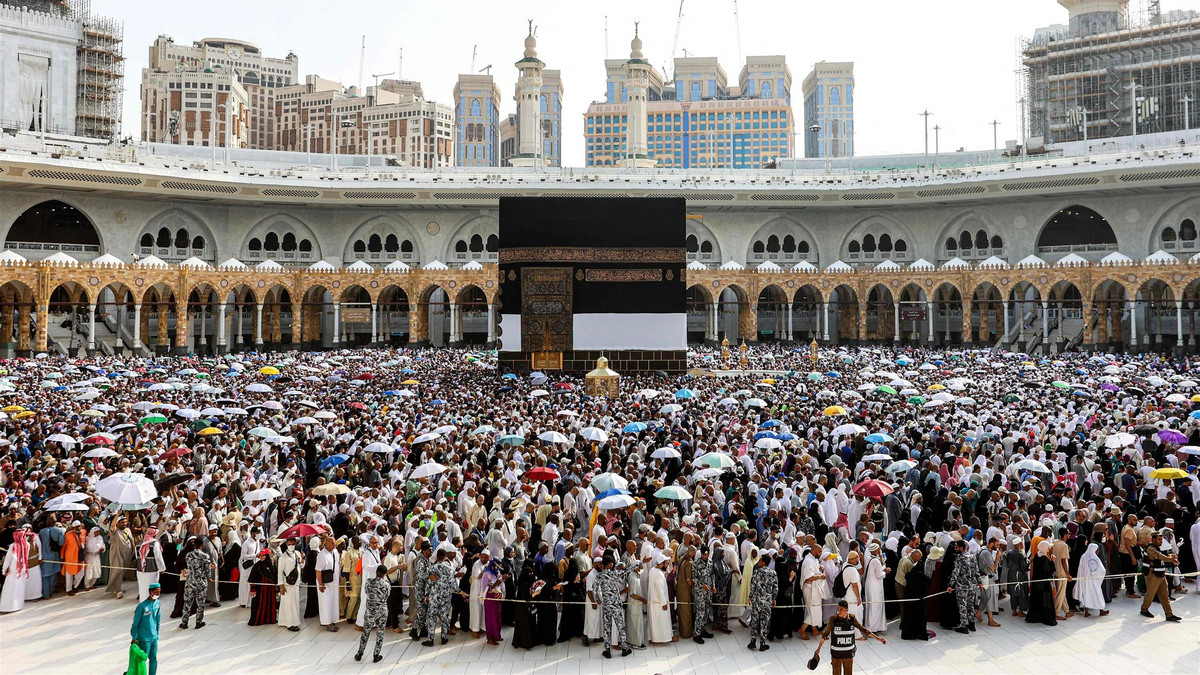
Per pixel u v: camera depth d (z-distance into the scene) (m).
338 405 32.38
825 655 13.77
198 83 182.38
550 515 16.77
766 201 85.19
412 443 23.12
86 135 96.94
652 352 53.25
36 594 16.31
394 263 74.94
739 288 81.44
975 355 57.09
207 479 19.53
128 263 71.38
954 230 86.94
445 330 87.62
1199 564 16.52
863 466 20.55
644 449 22.77
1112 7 104.19
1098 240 87.12
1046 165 77.62
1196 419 24.59
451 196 82.62
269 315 83.12
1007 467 20.84
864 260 90.06
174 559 16.47
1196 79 95.88
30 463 20.03
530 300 53.16
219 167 81.06
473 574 14.77
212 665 13.44
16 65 89.38
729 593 15.00
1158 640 14.29
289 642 14.45
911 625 14.40
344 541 15.79
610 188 82.38
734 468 20.00
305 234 87.75
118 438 23.64
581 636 14.66
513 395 35.50
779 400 32.34
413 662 13.64
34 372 42.56
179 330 68.06
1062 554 15.15
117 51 98.88
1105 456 21.08
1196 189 74.62
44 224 84.81
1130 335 74.00
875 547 14.73
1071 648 13.99
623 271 53.31
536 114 110.38
